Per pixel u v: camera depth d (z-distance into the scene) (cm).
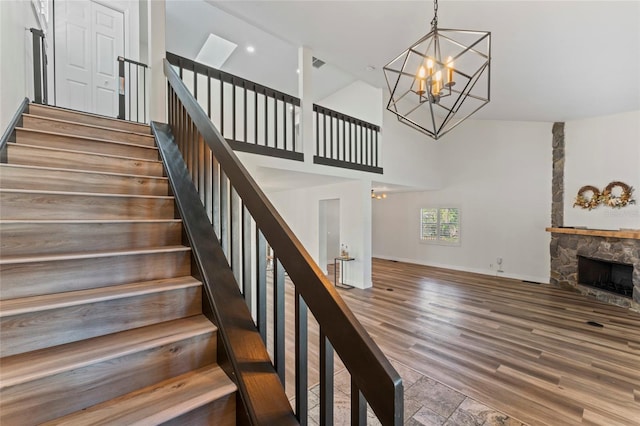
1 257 139
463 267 757
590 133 557
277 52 579
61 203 179
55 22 388
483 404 228
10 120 226
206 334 136
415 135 704
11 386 94
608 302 484
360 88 680
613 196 520
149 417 102
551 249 616
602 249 505
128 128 302
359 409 84
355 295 529
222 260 173
